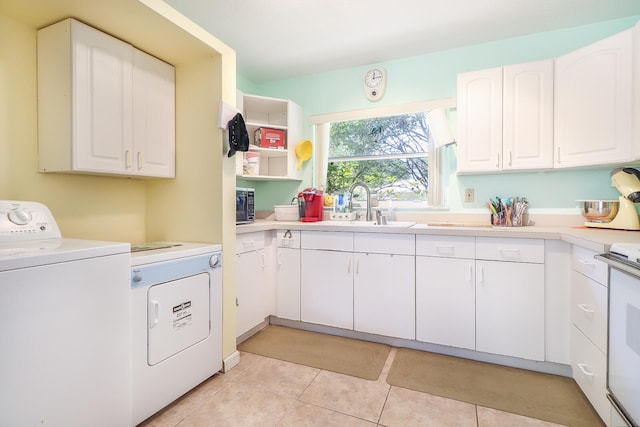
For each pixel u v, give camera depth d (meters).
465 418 1.49
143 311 1.42
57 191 1.68
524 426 1.43
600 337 1.43
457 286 2.04
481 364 1.99
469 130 2.30
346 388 1.74
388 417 1.50
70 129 1.48
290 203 3.22
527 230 1.95
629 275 1.14
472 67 2.57
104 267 1.23
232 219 2.00
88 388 1.17
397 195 2.97
